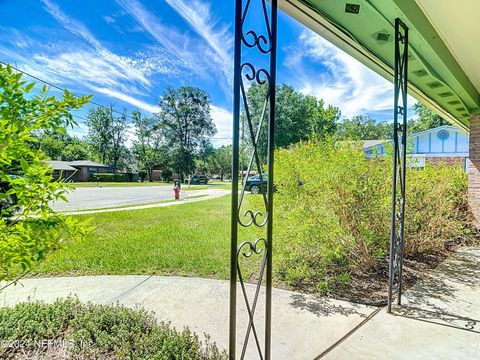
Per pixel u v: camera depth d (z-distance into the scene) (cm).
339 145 365
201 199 1414
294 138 2567
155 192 1927
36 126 143
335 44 248
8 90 133
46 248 155
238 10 133
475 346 197
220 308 255
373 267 346
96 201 1277
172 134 3859
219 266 370
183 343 177
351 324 229
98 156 3581
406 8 208
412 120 2227
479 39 270
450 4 216
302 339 207
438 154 1203
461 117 567
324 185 333
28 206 146
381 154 396
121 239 515
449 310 252
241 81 135
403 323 230
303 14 202
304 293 291
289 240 323
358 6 196
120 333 185
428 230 422
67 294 285
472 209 517
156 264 379
